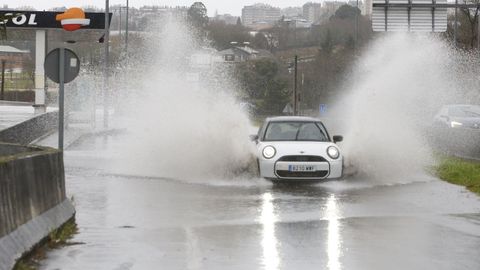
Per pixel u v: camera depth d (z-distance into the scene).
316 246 13.02
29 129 38.28
